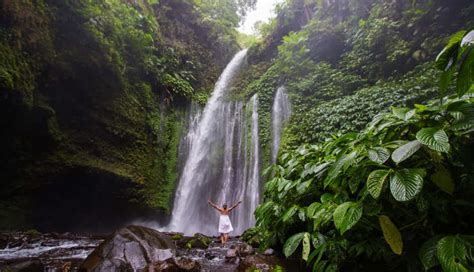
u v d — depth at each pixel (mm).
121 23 10945
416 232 2135
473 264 1548
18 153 8094
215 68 16812
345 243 2484
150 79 12430
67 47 8766
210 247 5785
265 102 12180
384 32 9797
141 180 10422
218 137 12836
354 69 10797
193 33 16797
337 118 8602
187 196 11633
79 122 9414
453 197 1994
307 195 3406
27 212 8539
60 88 8797
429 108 2139
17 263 4039
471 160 1801
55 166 8695
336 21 13000
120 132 10336
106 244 4078
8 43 7125
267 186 3883
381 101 7871
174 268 3678
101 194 9672
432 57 8195
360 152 2203
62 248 5715
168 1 16391
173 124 12633
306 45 12820
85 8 9141
